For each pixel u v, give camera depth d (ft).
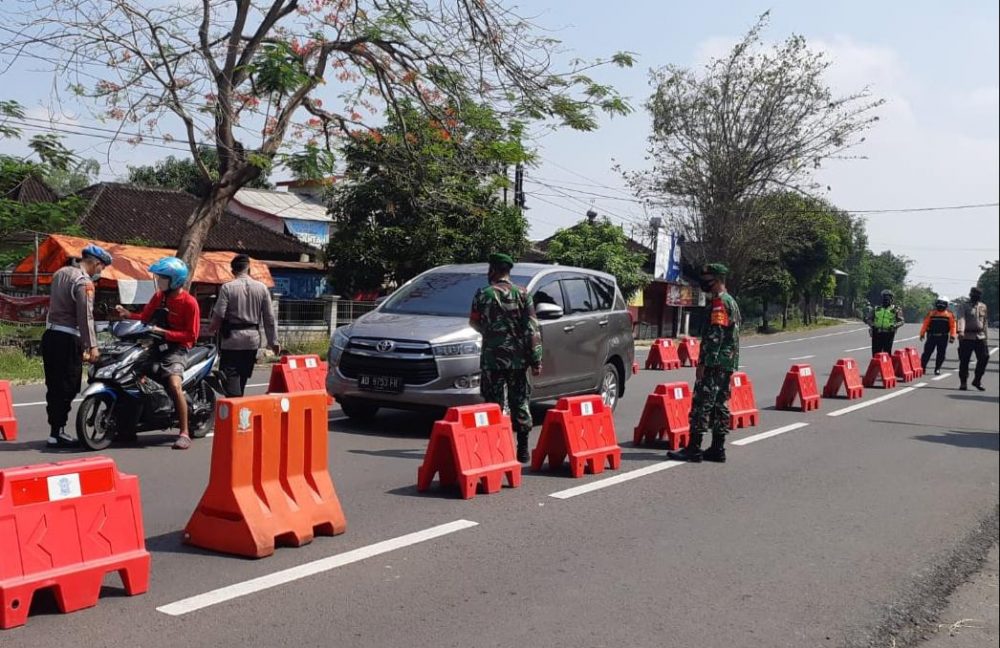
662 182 150.00
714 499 25.77
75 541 15.16
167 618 14.93
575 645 14.75
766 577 18.94
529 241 93.50
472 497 24.48
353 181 89.20
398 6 63.31
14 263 71.67
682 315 173.68
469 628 15.23
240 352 32.60
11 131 62.49
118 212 110.93
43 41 52.70
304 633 14.58
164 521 20.80
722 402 31.32
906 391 61.26
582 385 38.47
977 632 16.66
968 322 63.31
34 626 14.33
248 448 18.76
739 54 143.13
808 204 155.12
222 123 63.05
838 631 16.16
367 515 22.17
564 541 20.74
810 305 255.91
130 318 30.42
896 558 20.92
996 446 38.63
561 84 65.98
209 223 65.57
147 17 55.57
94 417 28.66
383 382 33.01
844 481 29.37
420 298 36.58
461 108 67.97
